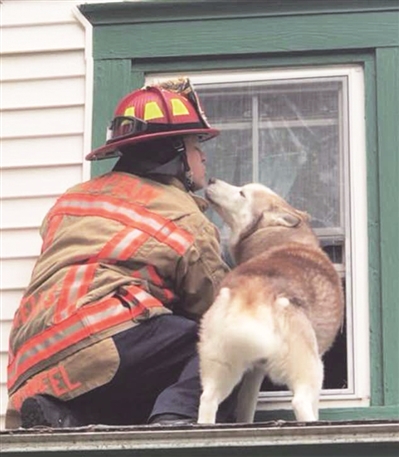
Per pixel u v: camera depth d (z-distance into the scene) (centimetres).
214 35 1070
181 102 998
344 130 1048
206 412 906
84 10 1081
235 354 909
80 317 927
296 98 1060
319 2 1064
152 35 1073
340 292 972
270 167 1055
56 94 1077
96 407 934
